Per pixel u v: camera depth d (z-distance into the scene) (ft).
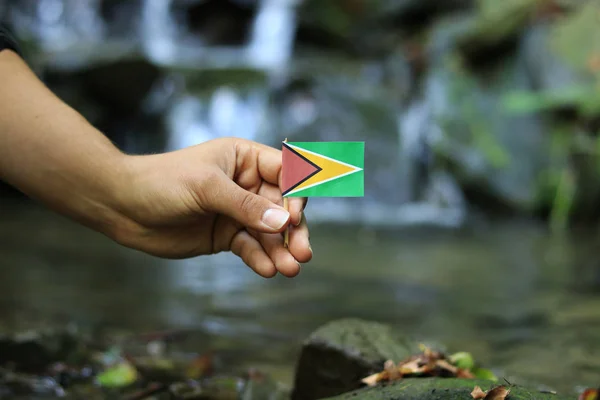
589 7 10.41
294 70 11.96
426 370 2.41
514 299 4.46
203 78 11.64
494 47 11.20
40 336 2.97
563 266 5.84
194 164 2.27
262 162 2.33
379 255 6.33
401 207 10.05
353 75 12.42
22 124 2.29
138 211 2.29
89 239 6.81
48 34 13.80
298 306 4.18
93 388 2.77
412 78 11.98
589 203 8.95
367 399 2.25
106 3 14.78
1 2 13.35
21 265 5.30
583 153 9.05
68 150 2.29
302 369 2.65
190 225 2.33
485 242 7.40
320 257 6.17
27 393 2.71
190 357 3.12
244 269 5.54
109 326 3.52
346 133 10.73
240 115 11.18
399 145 10.61
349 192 2.23
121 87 11.07
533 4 11.01
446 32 11.80
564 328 3.71
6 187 10.15
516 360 3.17
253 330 3.56
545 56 10.14
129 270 5.29
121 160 2.30
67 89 10.99
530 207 9.34
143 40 14.49
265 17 14.55
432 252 6.62
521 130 9.91
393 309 4.14
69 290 4.43
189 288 4.67
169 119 11.18
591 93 9.16
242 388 2.75
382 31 13.62
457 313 4.07
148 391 2.76
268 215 2.20
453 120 10.26
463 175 9.79
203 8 14.79
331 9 13.78
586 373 3.04
